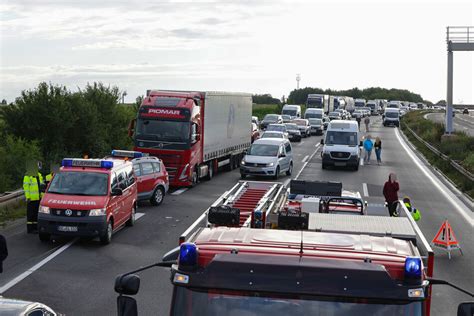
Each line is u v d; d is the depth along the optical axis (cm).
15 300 906
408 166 4359
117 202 1947
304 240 591
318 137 7119
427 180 3634
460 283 1523
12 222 2152
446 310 1309
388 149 5675
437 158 4509
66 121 3547
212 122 3372
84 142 3734
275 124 6162
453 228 2253
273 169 3450
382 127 9050
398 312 513
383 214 1213
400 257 545
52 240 1894
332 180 3506
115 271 1555
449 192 3178
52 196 1856
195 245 540
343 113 9281
